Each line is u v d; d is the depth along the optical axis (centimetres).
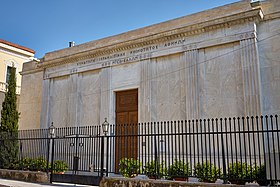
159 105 1680
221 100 1492
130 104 1831
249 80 1417
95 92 1988
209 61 1564
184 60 1631
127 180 1070
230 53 1512
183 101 1605
